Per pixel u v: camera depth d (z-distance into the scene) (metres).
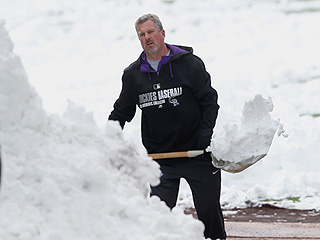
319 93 46.12
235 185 28.83
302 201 26.97
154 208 12.27
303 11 71.56
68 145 11.95
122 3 80.50
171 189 18.00
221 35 66.00
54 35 70.00
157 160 18.02
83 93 51.44
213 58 58.66
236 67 54.62
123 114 18.50
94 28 71.62
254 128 16.09
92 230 10.88
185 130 17.48
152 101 17.52
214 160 16.83
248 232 21.73
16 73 11.59
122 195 11.84
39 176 11.21
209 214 17.89
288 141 32.09
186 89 17.30
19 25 73.44
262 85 48.75
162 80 17.33
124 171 12.32
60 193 11.00
